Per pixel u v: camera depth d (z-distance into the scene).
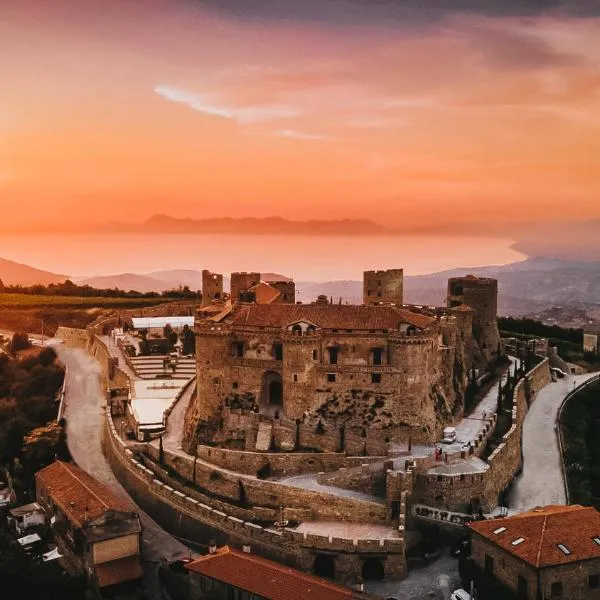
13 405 171.75
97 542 105.00
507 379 161.00
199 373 134.62
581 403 169.12
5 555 109.56
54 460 146.25
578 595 91.06
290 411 128.12
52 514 122.69
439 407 132.88
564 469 134.00
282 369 129.38
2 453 152.00
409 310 152.38
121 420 155.00
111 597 103.44
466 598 94.25
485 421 138.75
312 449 125.75
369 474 115.50
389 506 110.19
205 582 101.12
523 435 148.75
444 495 112.06
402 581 101.69
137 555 108.19
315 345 127.62
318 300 164.12
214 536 114.94
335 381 128.38
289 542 105.94
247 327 132.62
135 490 130.25
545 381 184.25
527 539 93.75
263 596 93.75
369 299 172.50
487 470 115.06
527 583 90.31
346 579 103.38
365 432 126.00
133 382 172.25
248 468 122.81
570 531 94.88
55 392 185.12
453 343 144.62
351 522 111.81
